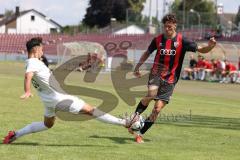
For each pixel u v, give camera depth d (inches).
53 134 778.8
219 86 2347.4
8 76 2397.9
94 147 674.8
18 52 4426.7
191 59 2891.2
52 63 3398.1
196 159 612.7
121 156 615.8
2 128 834.8
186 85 2351.1
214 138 800.3
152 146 697.6
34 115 1024.2
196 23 4313.5
